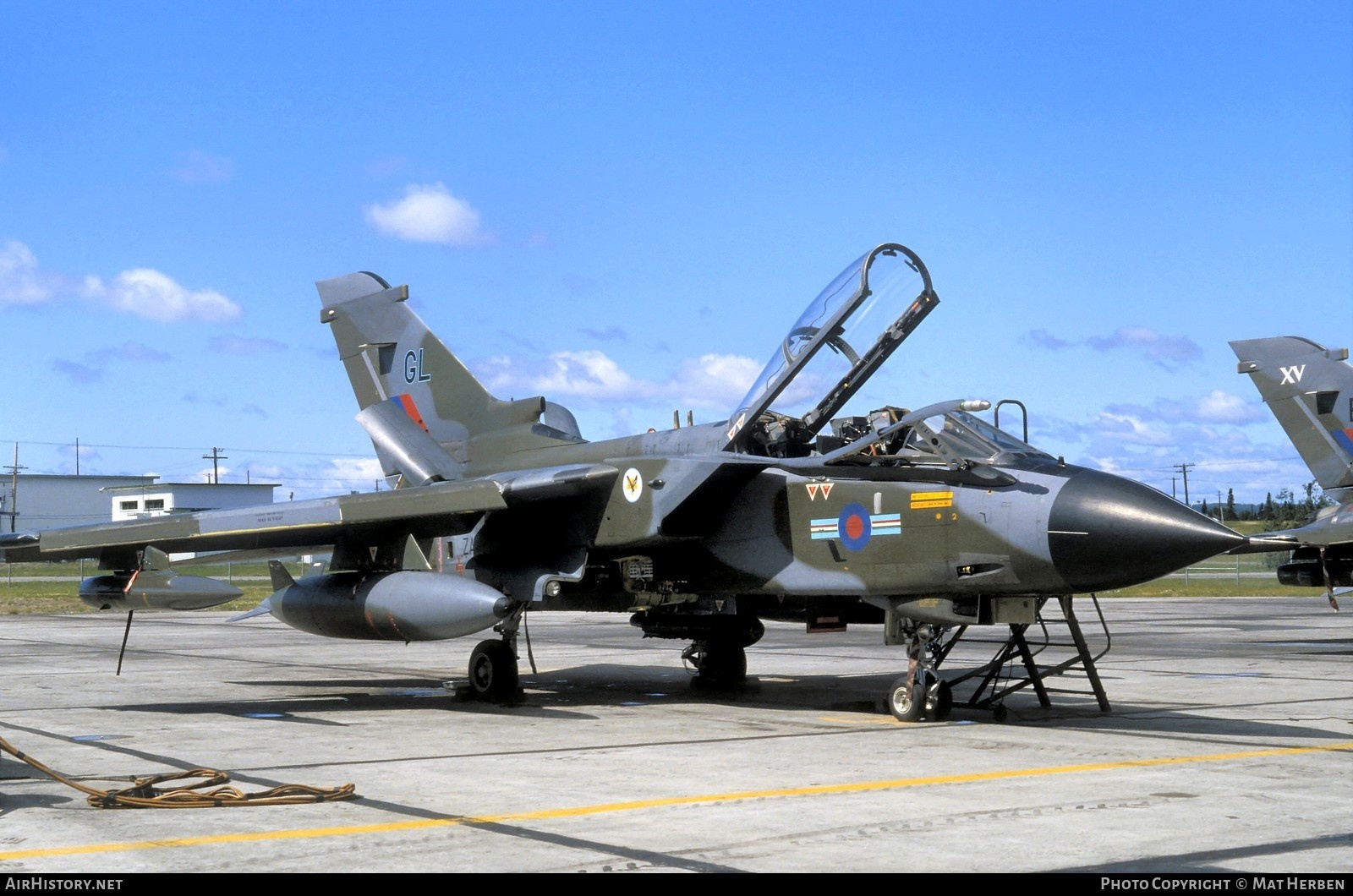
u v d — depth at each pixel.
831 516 11.68
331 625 13.07
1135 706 12.52
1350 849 6.12
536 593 12.78
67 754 9.43
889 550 11.17
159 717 11.98
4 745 7.34
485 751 9.50
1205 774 8.33
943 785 7.90
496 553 13.74
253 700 13.66
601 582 13.71
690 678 16.42
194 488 78.94
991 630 26.58
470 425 16.00
